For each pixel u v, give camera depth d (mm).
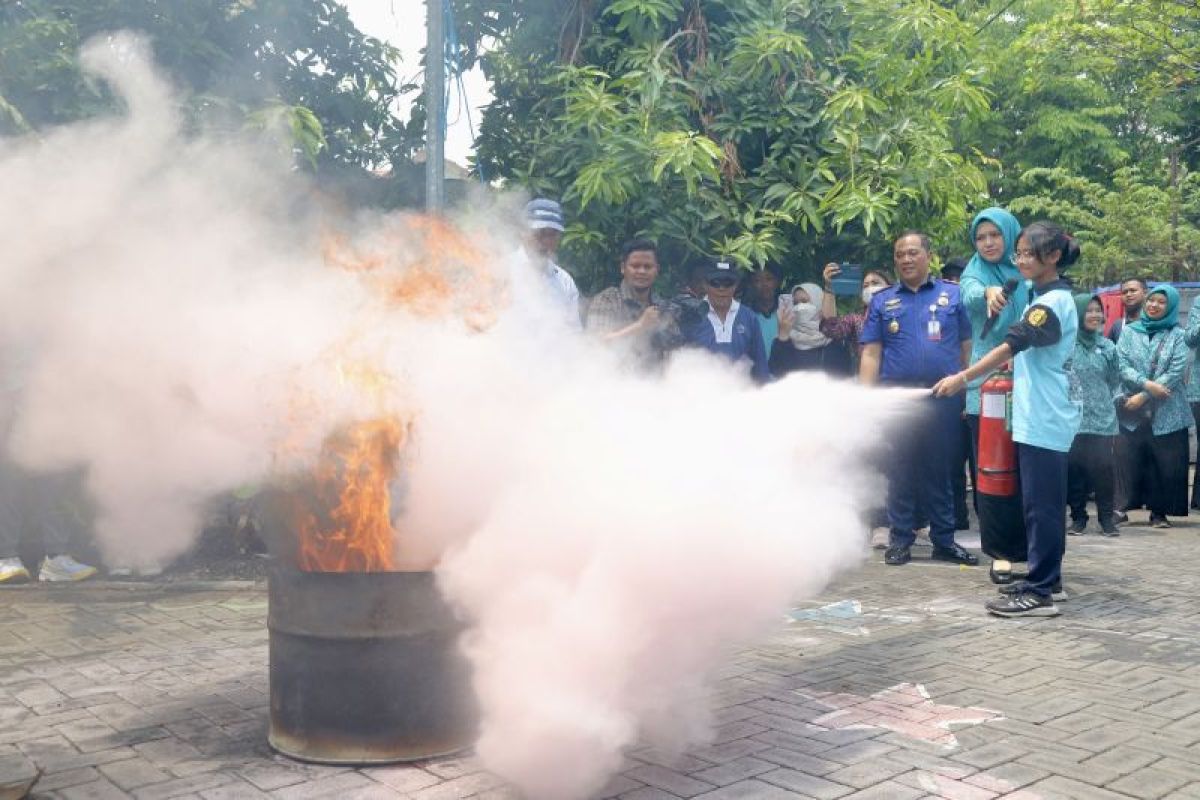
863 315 8250
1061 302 5484
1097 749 3723
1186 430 9344
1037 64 19328
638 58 8062
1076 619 5641
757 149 8367
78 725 4066
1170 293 9336
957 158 8297
